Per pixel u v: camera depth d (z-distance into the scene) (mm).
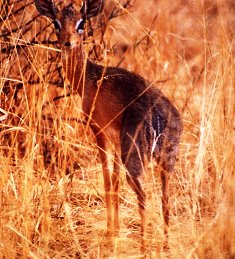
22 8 13133
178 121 10609
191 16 16609
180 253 9758
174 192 11844
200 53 16078
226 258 9625
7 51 13109
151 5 16750
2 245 9906
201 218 10742
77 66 11594
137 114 10633
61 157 12422
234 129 11398
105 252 10266
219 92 11734
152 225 10609
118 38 15219
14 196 11062
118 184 11094
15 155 11914
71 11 11625
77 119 12828
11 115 13055
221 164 11266
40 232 10680
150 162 10344
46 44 13219
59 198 11500
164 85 14336
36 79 13047
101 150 11352
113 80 11273
